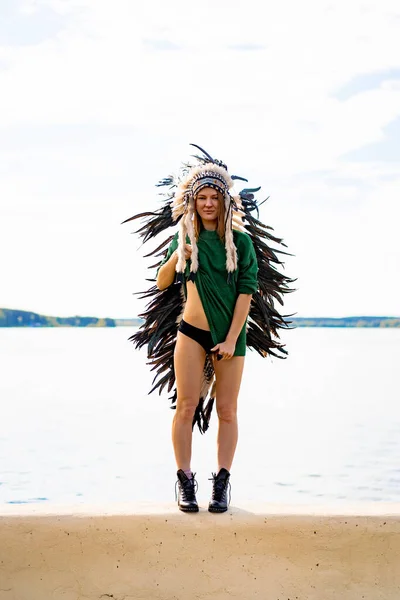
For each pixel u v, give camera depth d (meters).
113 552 3.84
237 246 4.23
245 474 15.29
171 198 4.54
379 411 26.66
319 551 3.85
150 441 19.62
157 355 4.54
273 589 3.80
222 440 4.22
